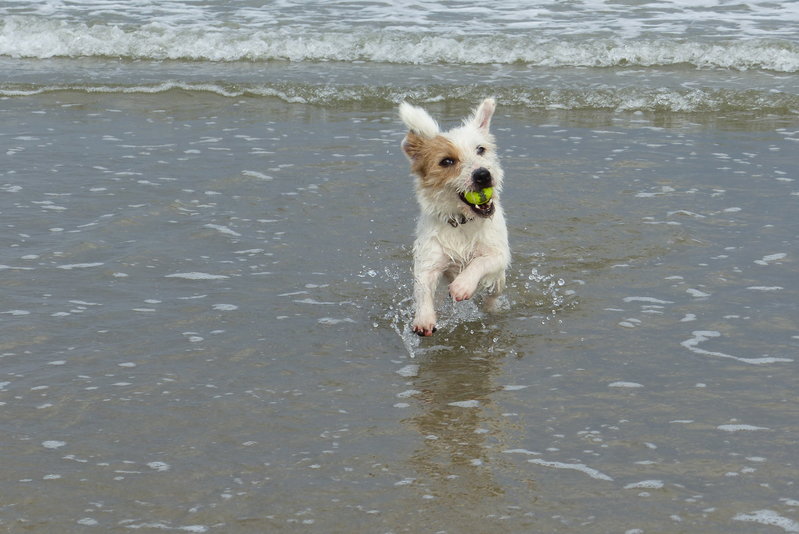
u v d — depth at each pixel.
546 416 6.17
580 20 19.98
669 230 9.73
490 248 8.10
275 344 7.30
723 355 7.00
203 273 8.69
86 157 12.29
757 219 9.98
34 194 10.77
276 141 13.25
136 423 6.06
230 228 9.85
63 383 6.59
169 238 9.52
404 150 8.43
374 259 9.16
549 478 5.42
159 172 11.70
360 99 15.69
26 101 15.45
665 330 7.48
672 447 5.73
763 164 12.03
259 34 18.73
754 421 6.02
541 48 17.95
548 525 4.97
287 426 6.05
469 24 19.78
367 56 18.22
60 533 4.92
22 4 21.38
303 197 10.86
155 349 7.16
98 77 16.81
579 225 9.99
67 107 15.09
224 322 7.67
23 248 9.16
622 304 8.05
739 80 16.42
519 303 8.19
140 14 20.62
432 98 15.71
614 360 7.00
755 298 8.02
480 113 8.50
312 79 16.73
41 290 8.22
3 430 5.95
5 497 5.22
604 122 14.41
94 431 5.95
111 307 7.90
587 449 5.75
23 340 7.26
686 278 8.54
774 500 5.14
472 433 5.96
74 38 18.91
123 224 9.84
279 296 8.24
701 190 11.02
